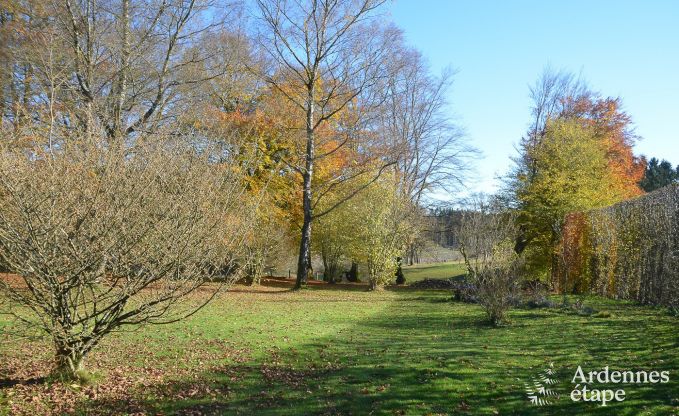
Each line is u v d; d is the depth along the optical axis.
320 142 22.03
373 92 20.78
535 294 13.46
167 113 16.42
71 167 5.03
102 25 15.46
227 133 15.21
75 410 5.08
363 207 22.50
